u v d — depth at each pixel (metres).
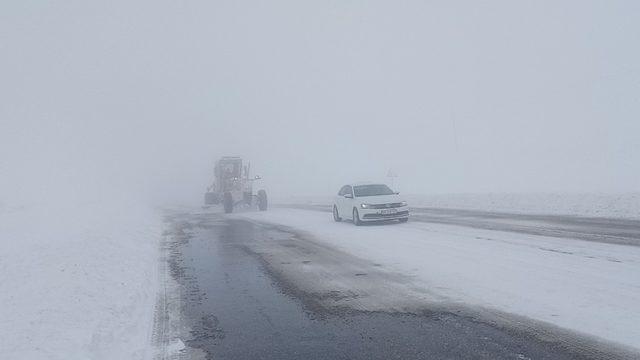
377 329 6.14
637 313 6.09
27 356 5.46
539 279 7.98
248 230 18.48
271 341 5.90
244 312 7.16
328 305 7.30
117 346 6.03
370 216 17.88
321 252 12.21
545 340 5.45
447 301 7.16
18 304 7.34
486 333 5.78
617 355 4.96
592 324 5.82
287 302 7.59
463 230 14.60
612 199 17.45
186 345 5.93
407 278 8.77
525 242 11.59
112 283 9.01
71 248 11.87
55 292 8.00
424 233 14.61
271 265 10.71
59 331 6.29
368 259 10.88
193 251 13.42
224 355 5.53
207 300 7.95
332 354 5.41
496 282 8.00
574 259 9.30
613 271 8.17
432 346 5.48
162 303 7.91
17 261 10.27
